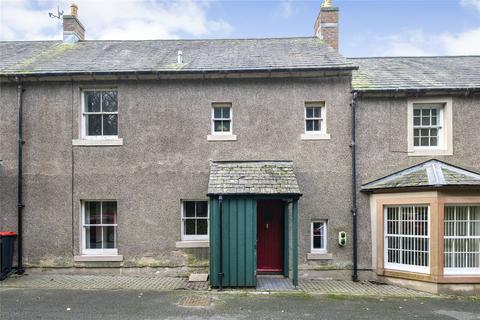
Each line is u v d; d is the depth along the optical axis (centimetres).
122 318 707
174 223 1062
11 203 1068
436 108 1098
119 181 1068
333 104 1073
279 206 1077
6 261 1005
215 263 918
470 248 945
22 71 1062
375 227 1039
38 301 808
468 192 925
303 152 1070
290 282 990
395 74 1174
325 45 1284
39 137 1077
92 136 1102
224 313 740
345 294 894
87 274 1053
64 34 1410
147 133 1077
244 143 1073
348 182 1062
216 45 1359
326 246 1057
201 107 1081
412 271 960
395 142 1069
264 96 1080
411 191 964
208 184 983
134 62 1131
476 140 1065
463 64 1288
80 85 1084
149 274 1052
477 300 866
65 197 1065
